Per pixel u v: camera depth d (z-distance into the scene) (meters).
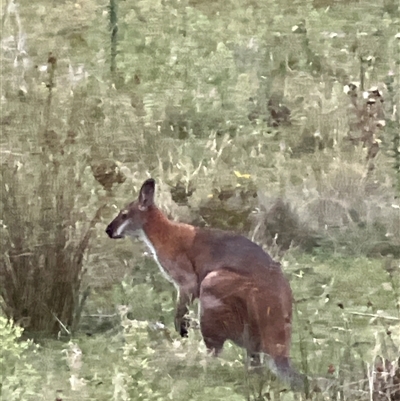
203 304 7.11
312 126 11.84
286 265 8.95
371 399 6.16
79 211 8.37
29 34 14.52
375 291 8.55
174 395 6.65
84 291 8.16
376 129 11.52
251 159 10.99
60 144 9.31
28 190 8.25
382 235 9.63
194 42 14.96
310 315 7.88
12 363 7.04
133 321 7.22
